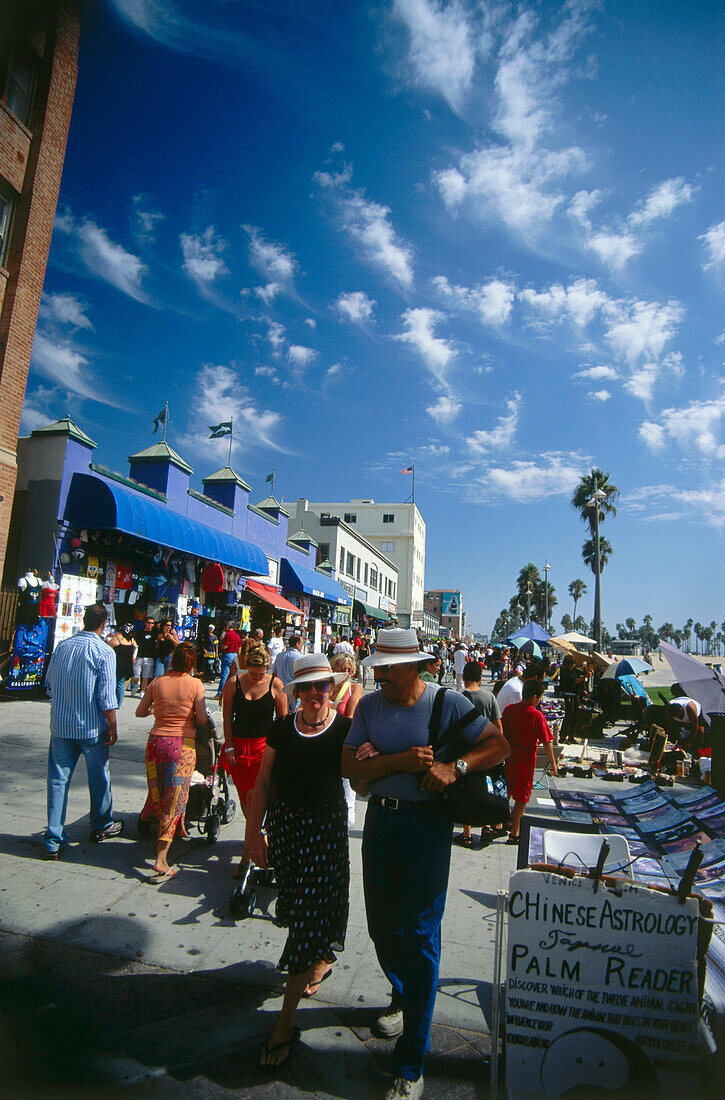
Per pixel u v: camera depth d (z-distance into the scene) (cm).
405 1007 257
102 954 345
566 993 245
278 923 300
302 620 2423
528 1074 242
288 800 303
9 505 1088
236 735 452
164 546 1378
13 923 369
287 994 275
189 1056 270
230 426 1961
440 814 271
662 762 948
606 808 548
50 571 1139
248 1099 247
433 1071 270
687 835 443
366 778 277
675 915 243
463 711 280
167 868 445
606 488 5028
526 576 8700
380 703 289
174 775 452
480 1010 315
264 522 2128
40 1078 250
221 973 334
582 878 251
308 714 311
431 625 7569
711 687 922
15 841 486
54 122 1198
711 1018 261
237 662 480
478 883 475
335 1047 281
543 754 957
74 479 1179
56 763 468
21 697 1077
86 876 437
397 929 285
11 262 1118
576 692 1198
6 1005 295
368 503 6494
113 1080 253
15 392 1109
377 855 278
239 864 461
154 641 1275
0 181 1097
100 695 482
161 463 1498
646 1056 237
